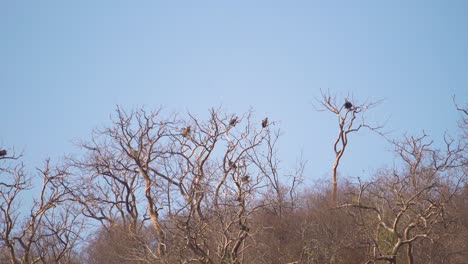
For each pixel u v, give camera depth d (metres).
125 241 26.36
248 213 23.41
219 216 22.53
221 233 22.66
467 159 25.81
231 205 22.70
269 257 25.41
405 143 24.98
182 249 22.42
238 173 23.12
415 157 24.86
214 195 23.16
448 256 26.22
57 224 26.52
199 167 24.84
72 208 27.58
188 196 24.06
